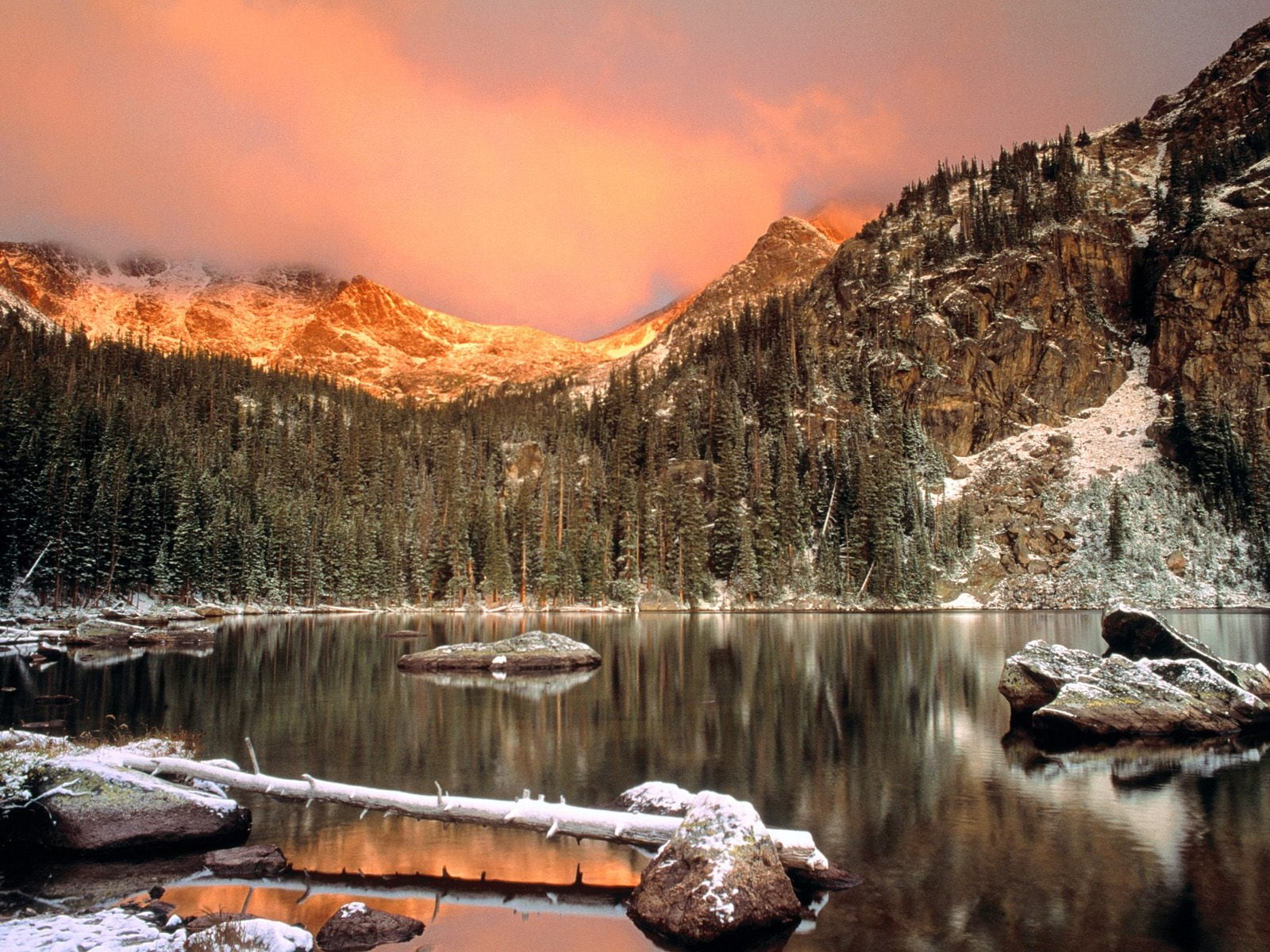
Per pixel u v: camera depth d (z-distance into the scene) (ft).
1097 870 47.44
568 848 53.21
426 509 471.21
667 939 38.81
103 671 145.59
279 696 117.91
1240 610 335.47
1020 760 76.89
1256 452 397.19
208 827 53.01
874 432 462.19
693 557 391.04
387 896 44.70
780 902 40.37
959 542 396.98
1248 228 479.82
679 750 80.89
